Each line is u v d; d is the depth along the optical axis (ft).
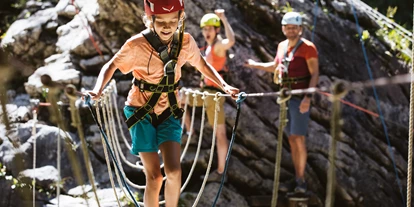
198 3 26.96
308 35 27.89
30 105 24.76
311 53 21.13
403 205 26.71
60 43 26.71
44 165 23.17
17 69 10.25
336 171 25.49
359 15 30.25
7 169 22.30
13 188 21.40
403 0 42.24
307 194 22.67
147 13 13.33
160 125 14.01
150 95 13.78
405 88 29.50
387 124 27.94
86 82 25.50
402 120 28.50
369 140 26.94
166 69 13.51
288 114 21.85
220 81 14.48
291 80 21.26
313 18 28.40
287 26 21.30
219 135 23.11
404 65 30.14
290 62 21.34
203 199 23.44
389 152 27.25
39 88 24.95
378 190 26.08
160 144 13.92
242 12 27.66
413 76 13.53
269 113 25.58
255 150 25.20
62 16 27.99
